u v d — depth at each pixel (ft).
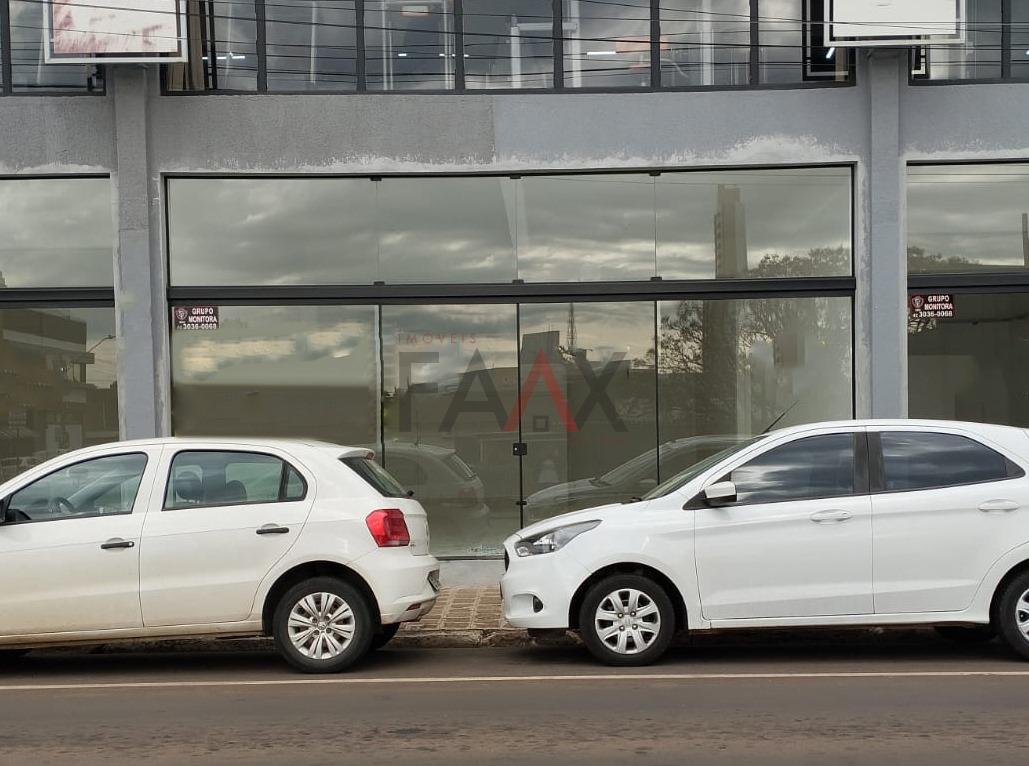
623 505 27.76
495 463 42.55
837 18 40.24
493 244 42.63
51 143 41.27
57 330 41.93
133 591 26.45
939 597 26.37
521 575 27.53
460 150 41.96
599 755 18.93
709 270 42.57
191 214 42.24
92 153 41.29
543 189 42.65
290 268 42.42
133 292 41.04
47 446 41.78
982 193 42.34
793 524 26.66
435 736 20.45
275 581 26.73
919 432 27.35
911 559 26.43
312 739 20.36
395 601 26.76
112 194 41.34
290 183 42.52
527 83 42.45
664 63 42.42
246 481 27.35
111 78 41.19
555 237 42.65
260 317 42.34
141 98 40.96
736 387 42.55
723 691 24.03
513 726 21.13
